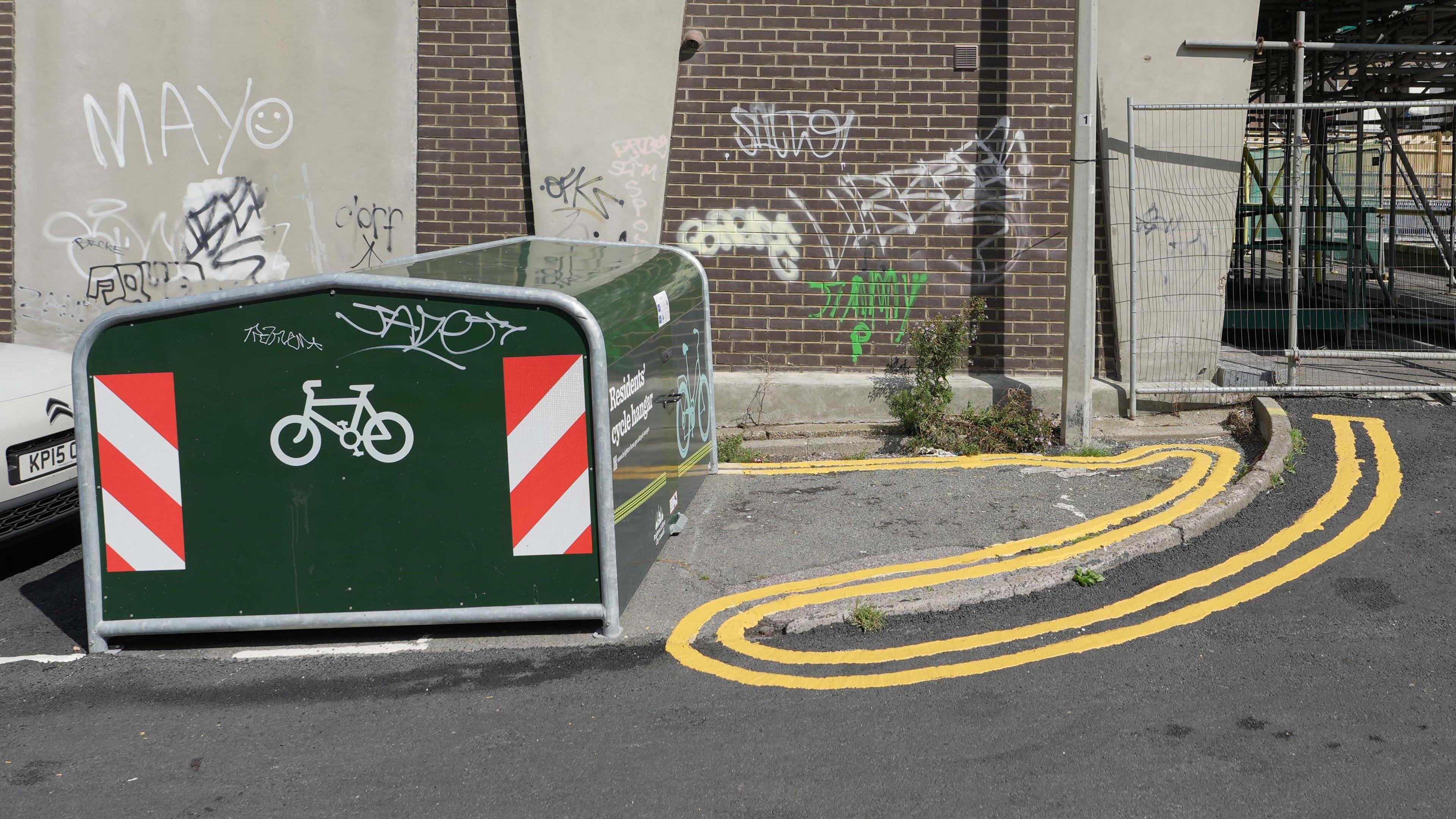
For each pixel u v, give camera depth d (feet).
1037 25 27.12
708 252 28.30
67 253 28.73
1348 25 40.91
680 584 18.04
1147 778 12.25
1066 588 17.74
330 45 27.94
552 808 12.05
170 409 16.03
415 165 28.30
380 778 12.78
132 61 28.12
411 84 28.02
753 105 27.71
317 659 16.12
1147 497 21.39
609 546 16.05
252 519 16.20
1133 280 26.37
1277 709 13.70
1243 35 26.43
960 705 14.10
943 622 16.69
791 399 27.86
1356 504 20.67
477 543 16.17
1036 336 28.09
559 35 27.40
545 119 27.71
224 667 15.94
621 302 17.34
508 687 15.01
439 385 15.85
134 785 12.78
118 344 15.96
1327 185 38.40
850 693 14.53
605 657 15.79
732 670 15.29
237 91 28.14
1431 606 16.52
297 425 16.02
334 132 28.19
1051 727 13.43
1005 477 23.07
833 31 27.40
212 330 15.87
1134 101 26.45
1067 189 27.48
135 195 28.50
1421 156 49.98
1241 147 26.89
